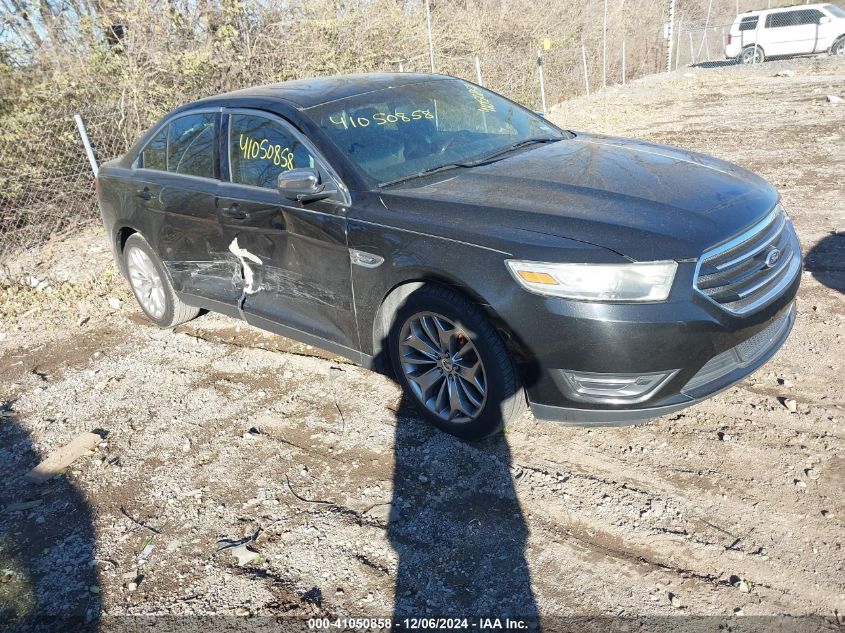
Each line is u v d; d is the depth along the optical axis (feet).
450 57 45.83
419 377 11.66
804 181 24.59
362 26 39.75
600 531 9.43
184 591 9.17
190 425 13.12
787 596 8.17
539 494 10.21
